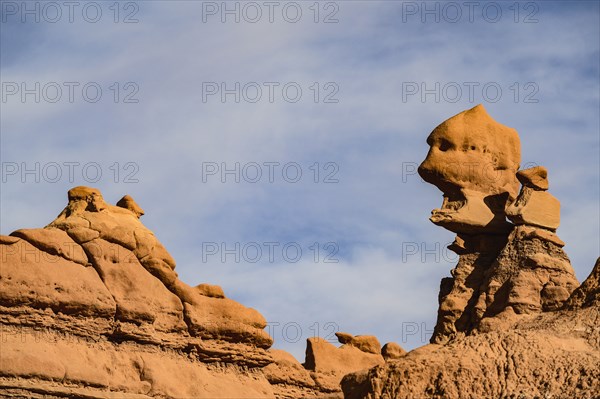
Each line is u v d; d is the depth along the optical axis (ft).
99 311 334.44
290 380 377.50
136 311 341.41
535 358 273.13
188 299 354.54
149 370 337.52
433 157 378.53
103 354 333.01
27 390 314.76
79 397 321.73
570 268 358.23
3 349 316.19
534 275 354.74
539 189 369.30
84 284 334.44
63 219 345.72
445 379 271.28
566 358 272.31
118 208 353.92
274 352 378.73
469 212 374.02
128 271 345.31
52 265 331.98
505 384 270.05
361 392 276.00
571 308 296.92
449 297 366.02
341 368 390.01
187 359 350.84
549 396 266.16
